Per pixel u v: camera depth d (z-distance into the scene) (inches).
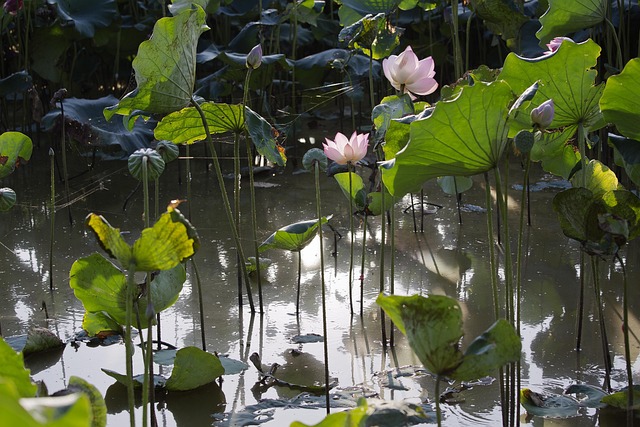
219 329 129.2
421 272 150.3
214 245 166.9
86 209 192.5
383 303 67.9
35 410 27.9
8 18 253.3
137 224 180.9
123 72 296.0
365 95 302.2
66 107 208.2
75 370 115.9
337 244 167.3
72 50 282.8
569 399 103.0
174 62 119.0
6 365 49.1
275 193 203.8
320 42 308.5
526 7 243.9
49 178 219.0
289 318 133.2
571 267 149.6
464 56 287.4
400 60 122.3
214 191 206.2
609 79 103.6
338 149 118.0
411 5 227.6
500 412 100.5
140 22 277.6
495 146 86.6
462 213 183.9
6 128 261.6
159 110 121.4
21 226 181.3
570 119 109.7
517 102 85.9
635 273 145.6
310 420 99.8
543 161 127.0
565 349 118.2
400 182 91.0
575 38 224.5
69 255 162.9
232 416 101.5
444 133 84.2
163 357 115.3
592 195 92.3
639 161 116.8
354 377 112.0
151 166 109.9
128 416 102.6
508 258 91.4
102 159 237.8
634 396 99.7
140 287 98.3
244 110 132.2
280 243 132.9
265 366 116.0
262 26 244.4
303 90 263.1
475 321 128.1
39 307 138.3
